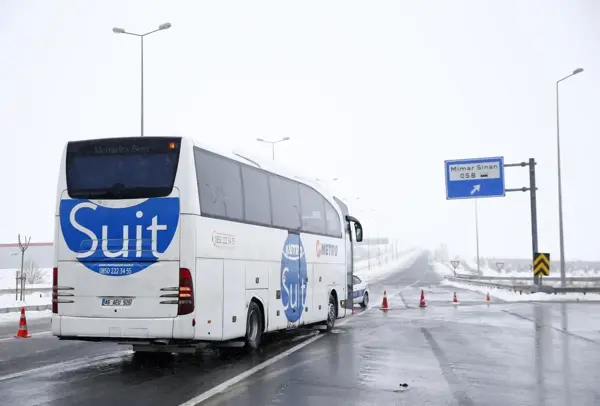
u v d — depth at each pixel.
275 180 14.06
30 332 18.08
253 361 11.88
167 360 12.02
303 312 15.34
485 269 87.69
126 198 10.48
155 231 10.32
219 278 11.13
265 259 13.20
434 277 72.50
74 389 9.10
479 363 11.73
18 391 8.95
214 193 11.19
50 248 76.75
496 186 35.59
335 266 18.05
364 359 12.18
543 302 31.34
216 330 10.95
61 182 10.83
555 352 13.26
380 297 36.41
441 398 8.61
